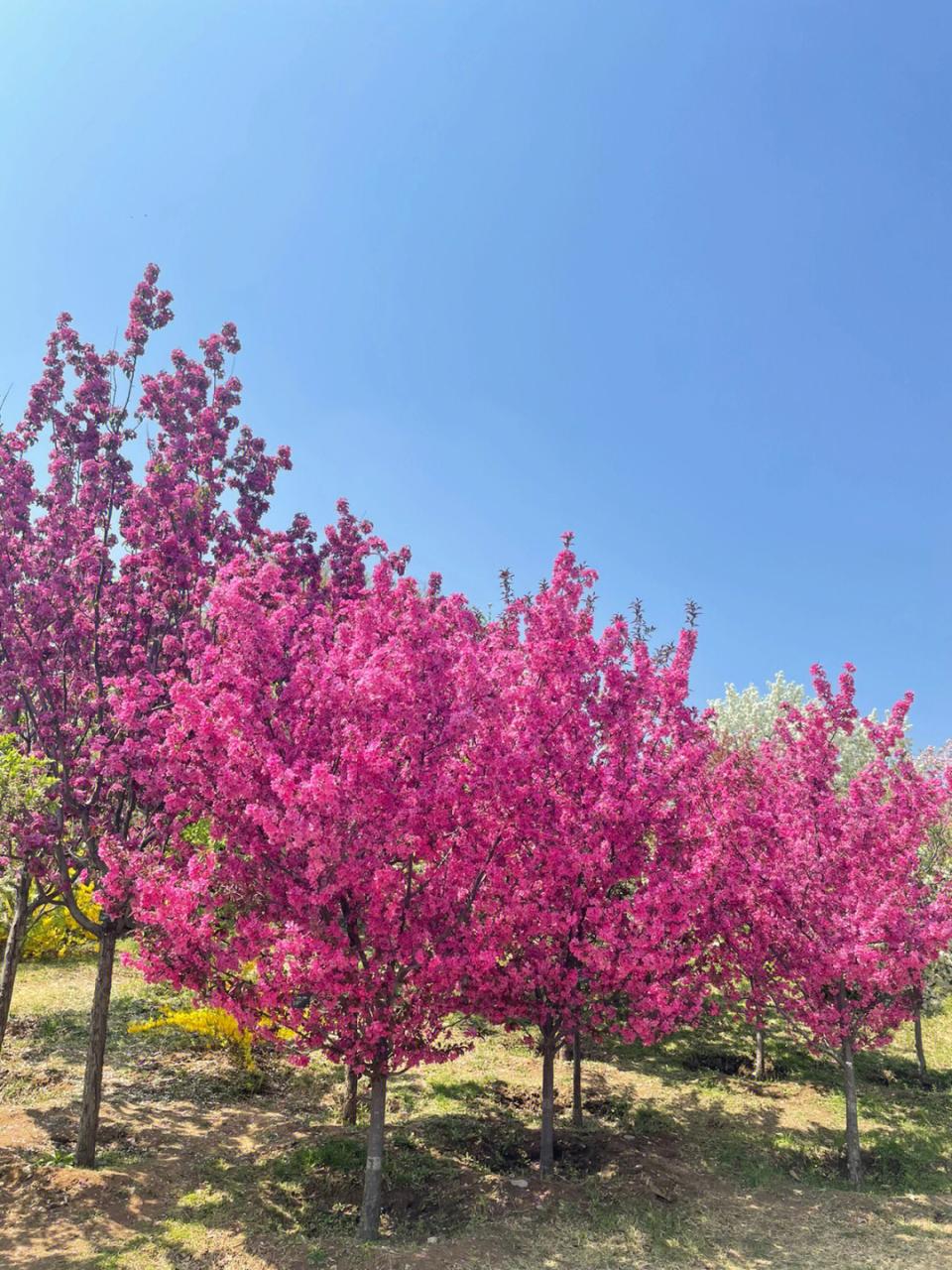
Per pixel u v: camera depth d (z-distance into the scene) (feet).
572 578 31.27
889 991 30.76
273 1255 22.34
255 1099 34.78
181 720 23.08
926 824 34.14
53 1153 28.07
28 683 30.63
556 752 28.19
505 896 26.58
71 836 30.07
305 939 21.34
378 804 22.09
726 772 35.12
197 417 34.09
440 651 24.38
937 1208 27.27
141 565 31.91
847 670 34.50
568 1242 23.52
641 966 25.71
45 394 33.12
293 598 30.86
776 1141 32.76
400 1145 29.91
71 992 46.96
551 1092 29.22
